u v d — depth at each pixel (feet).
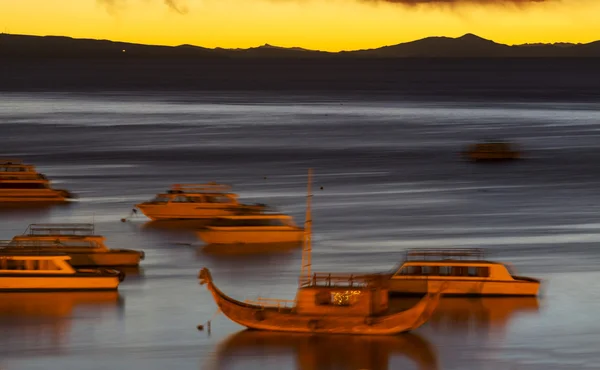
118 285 461.37
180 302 433.48
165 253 551.59
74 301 434.71
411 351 363.97
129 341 376.27
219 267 510.58
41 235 500.74
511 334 386.52
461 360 355.77
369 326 374.22
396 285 442.09
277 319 379.96
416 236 599.16
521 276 471.21
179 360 355.36
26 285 446.60
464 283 441.27
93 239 499.92
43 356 359.05
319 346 368.89
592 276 486.79
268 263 520.83
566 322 402.72
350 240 585.63
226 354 361.51
